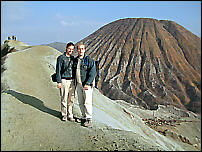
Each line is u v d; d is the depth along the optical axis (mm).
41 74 10328
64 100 5254
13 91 6574
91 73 4879
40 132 4465
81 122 5512
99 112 8414
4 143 3807
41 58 14062
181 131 44688
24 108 5434
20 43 26266
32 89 7621
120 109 14758
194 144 36875
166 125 47844
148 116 57281
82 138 4574
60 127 4926
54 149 3879
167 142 15523
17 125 4504
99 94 15055
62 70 5074
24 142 3965
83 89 5117
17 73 8742
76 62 5000
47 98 7188
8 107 5156
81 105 5402
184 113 62312
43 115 5383
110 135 5184
